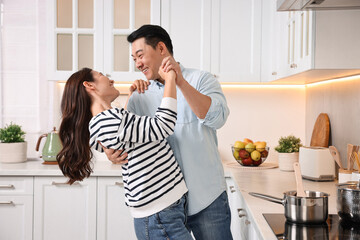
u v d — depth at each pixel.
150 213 1.68
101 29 3.16
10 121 3.59
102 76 1.83
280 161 2.94
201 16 3.13
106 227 3.02
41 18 3.57
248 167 3.03
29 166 3.16
